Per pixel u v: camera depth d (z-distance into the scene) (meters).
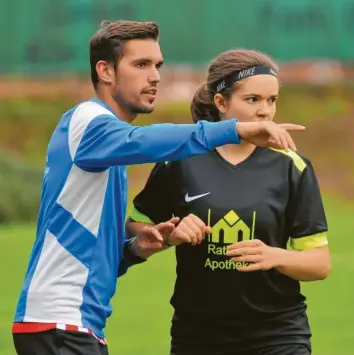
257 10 60.72
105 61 11.52
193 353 12.48
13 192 47.22
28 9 61.66
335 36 61.78
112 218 11.21
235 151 12.38
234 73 12.20
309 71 63.25
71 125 11.10
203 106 12.81
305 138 62.31
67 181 11.04
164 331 23.38
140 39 11.45
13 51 63.16
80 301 10.94
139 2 60.34
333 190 57.50
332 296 27.62
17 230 43.03
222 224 12.18
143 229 11.87
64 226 11.03
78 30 61.31
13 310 25.53
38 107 64.25
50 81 64.62
